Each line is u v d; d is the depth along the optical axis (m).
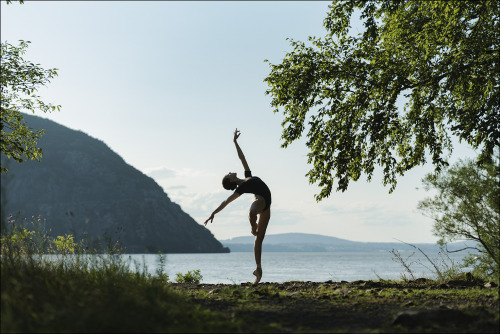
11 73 9.21
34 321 4.04
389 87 11.13
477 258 10.15
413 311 4.71
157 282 5.61
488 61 10.38
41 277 5.14
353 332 4.14
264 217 7.77
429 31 10.75
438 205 10.62
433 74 10.77
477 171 10.63
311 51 11.90
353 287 8.10
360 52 11.48
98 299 4.59
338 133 11.75
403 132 12.38
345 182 11.76
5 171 6.00
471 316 4.64
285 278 31.48
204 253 181.50
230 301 5.84
